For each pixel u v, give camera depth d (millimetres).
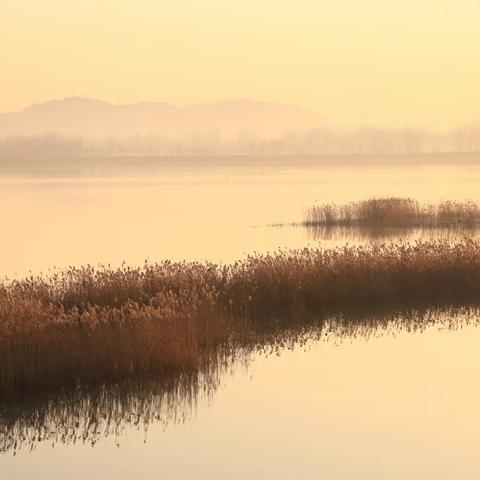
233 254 115125
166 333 50219
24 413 43094
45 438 39562
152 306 58094
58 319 49094
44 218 177625
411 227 138125
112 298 60844
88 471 35219
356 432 38875
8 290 61938
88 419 42125
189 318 52969
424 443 37312
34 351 45562
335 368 50438
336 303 67688
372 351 54719
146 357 47906
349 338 58500
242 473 34406
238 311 63281
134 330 49188
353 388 45969
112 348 47625
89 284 62125
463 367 50219
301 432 39125
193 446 37812
